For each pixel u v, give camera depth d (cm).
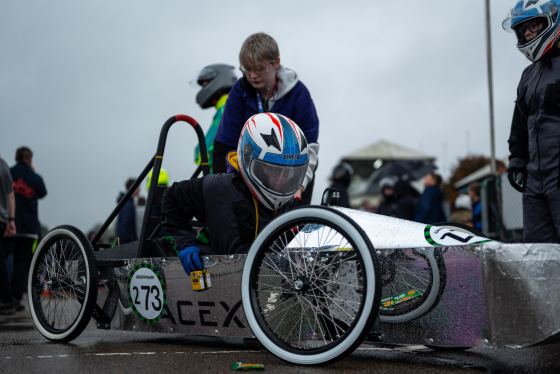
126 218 682
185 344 374
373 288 273
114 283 390
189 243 344
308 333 304
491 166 1075
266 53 396
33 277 412
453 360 322
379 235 313
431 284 297
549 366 304
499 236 884
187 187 348
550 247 272
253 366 275
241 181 343
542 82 392
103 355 321
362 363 304
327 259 297
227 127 424
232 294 329
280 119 328
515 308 274
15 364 291
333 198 333
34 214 738
